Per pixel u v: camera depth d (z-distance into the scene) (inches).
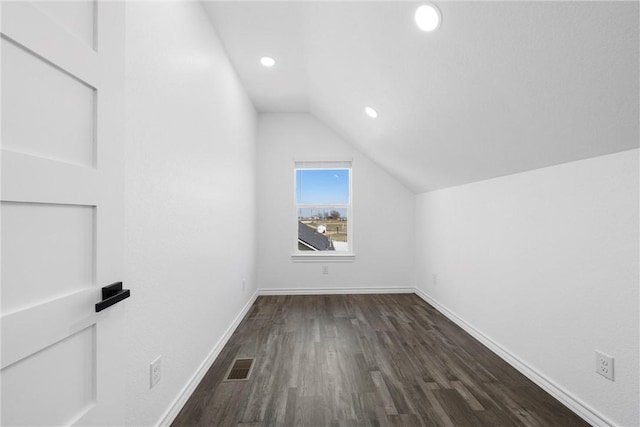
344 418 60.1
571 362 62.9
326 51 89.5
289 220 159.0
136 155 48.0
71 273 27.3
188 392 66.5
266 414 61.3
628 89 42.5
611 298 54.8
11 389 21.7
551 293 68.4
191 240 69.7
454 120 77.6
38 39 23.6
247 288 131.3
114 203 32.9
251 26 84.7
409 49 65.7
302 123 159.6
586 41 40.7
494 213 90.4
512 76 53.9
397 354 88.1
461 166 98.0
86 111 29.1
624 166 52.4
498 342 88.2
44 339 24.0
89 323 29.0
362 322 115.7
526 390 69.5
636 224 50.8
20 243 22.7
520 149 70.8
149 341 51.8
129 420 46.3
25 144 23.0
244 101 125.7
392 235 162.1
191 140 69.5
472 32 51.7
